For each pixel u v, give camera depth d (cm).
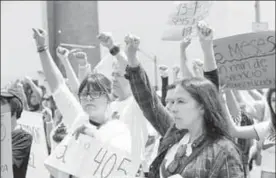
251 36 356
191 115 249
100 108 308
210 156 237
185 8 419
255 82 360
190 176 238
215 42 370
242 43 360
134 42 287
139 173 376
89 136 304
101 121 312
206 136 246
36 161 396
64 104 346
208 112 247
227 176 230
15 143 282
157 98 296
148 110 294
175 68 515
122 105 351
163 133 295
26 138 287
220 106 249
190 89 247
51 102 636
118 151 297
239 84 366
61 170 304
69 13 1056
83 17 1057
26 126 407
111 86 316
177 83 256
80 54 429
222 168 232
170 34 421
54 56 1085
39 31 349
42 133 407
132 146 312
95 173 295
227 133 249
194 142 246
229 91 386
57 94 348
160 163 267
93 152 299
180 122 252
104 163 296
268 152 372
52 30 1129
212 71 296
